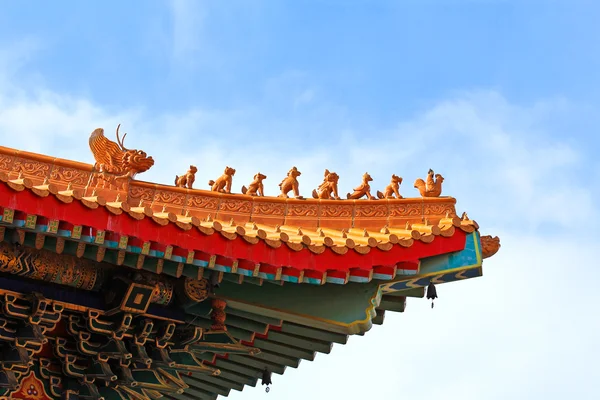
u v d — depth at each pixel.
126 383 13.59
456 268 13.34
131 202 14.39
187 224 12.12
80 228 11.45
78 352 13.45
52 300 12.86
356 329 13.75
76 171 14.20
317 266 12.73
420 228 13.76
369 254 13.02
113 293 13.24
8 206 10.93
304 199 14.77
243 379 16.16
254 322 14.38
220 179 15.00
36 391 13.22
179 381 14.19
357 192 14.82
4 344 12.90
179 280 13.60
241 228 12.43
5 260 12.22
